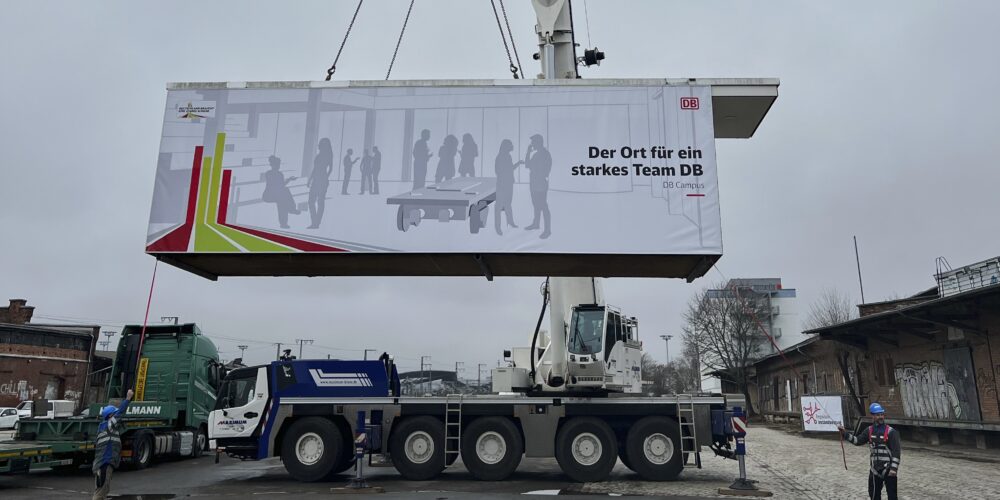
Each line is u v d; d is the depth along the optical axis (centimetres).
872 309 2931
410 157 1166
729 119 1277
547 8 1623
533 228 1133
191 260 1184
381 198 1153
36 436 1605
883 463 963
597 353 1523
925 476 1448
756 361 4847
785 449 2198
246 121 1186
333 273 1266
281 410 1515
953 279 2311
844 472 1546
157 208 1154
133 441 1694
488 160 1160
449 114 1181
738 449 1275
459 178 1155
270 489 1368
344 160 1167
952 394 2150
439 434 1485
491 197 1147
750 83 1185
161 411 1861
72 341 5000
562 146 1162
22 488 1409
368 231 1141
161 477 1596
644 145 1159
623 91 1183
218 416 1534
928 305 1964
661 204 1136
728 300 5369
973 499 1160
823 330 2730
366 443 1436
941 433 2288
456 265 1210
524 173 1152
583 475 1437
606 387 1541
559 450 1455
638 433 1458
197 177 1163
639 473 1448
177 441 1894
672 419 1475
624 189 1144
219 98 1195
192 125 1185
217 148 1175
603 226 1130
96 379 5238
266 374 1548
